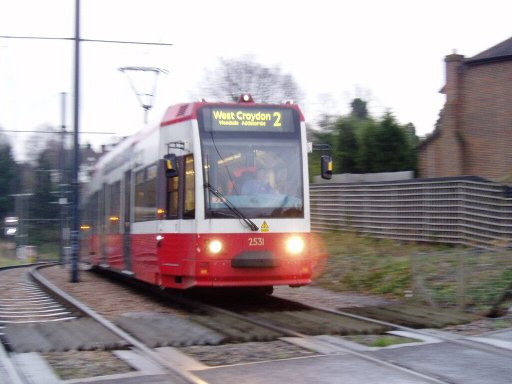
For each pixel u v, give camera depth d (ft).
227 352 29.96
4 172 199.72
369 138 93.45
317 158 105.81
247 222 42.47
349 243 68.49
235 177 42.98
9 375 26.02
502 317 38.45
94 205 76.28
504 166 91.45
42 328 36.29
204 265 41.83
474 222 58.08
